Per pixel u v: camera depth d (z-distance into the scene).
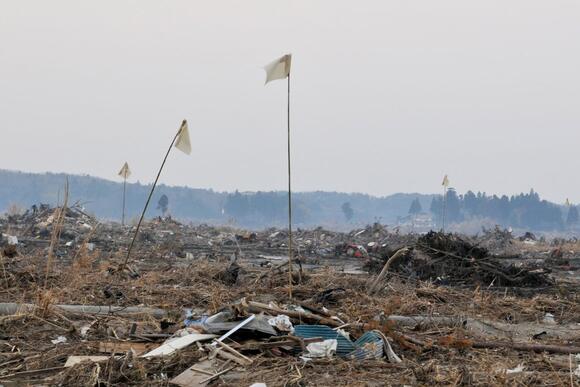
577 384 18.36
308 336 21.33
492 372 19.00
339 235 102.56
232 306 22.86
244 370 18.56
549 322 30.00
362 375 18.42
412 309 30.69
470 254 44.44
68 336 22.61
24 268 35.00
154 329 24.06
